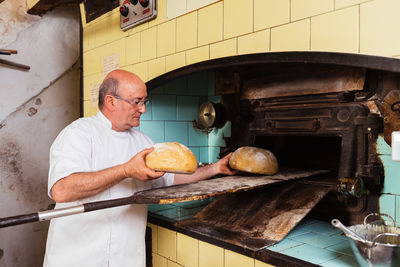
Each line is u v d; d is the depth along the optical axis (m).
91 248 1.42
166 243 1.58
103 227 1.43
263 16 1.35
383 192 1.34
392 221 1.19
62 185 1.16
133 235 1.51
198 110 2.40
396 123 1.23
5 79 2.93
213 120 2.19
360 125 1.33
